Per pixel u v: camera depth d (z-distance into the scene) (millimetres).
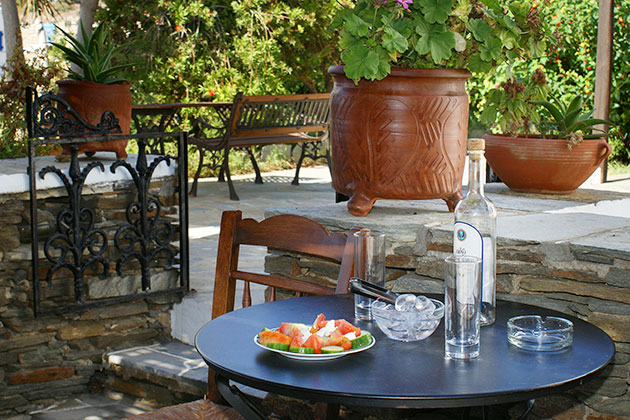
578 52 6805
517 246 2205
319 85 10781
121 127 3578
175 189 3623
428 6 2279
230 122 6887
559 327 1595
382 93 2373
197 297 3549
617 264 2043
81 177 3236
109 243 3439
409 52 2482
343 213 2605
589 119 2914
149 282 3496
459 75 2410
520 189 3100
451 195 2520
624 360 2053
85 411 3236
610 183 4941
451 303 1447
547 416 2184
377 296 1627
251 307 1838
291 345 1474
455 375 1355
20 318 3252
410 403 1260
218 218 5988
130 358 3350
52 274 3213
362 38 2287
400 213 2607
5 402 3246
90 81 3471
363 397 1269
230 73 8961
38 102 3107
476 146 1680
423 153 2402
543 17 2723
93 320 3424
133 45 8766
